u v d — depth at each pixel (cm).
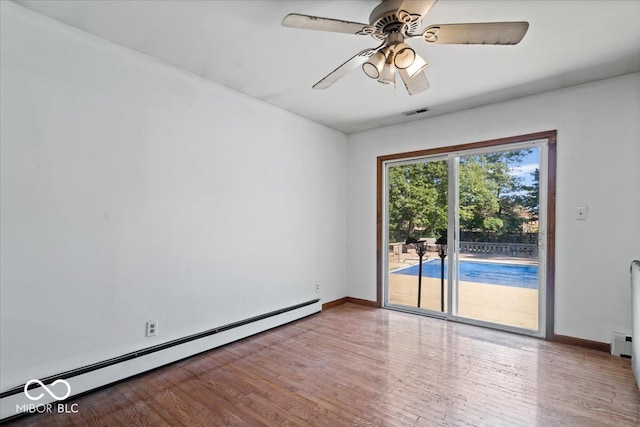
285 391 218
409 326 353
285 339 314
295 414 193
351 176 460
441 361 264
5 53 186
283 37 223
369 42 229
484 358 270
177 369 250
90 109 218
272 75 281
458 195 372
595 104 288
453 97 327
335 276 441
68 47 209
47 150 200
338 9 194
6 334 185
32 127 195
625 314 275
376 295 434
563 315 303
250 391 218
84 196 215
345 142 460
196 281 279
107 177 226
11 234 187
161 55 247
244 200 321
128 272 236
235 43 231
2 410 181
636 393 215
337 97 329
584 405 202
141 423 183
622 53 240
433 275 390
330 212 434
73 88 211
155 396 211
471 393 216
